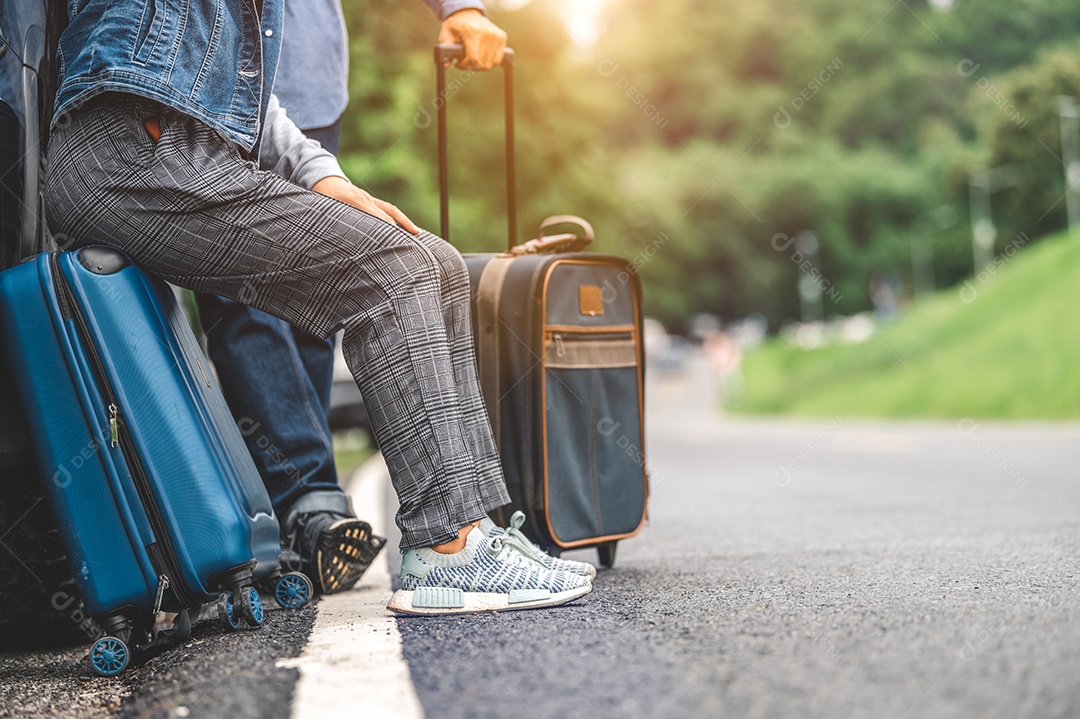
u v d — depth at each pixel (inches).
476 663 64.8
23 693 70.6
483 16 108.2
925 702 54.1
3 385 77.9
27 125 86.5
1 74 86.9
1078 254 778.2
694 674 60.2
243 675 64.3
